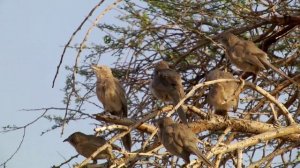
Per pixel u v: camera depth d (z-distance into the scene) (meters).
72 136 22.67
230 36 20.95
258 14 22.58
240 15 22.56
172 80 20.78
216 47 23.47
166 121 18.88
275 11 22.31
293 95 22.33
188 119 21.58
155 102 22.50
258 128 19.38
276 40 23.22
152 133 19.08
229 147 17.59
